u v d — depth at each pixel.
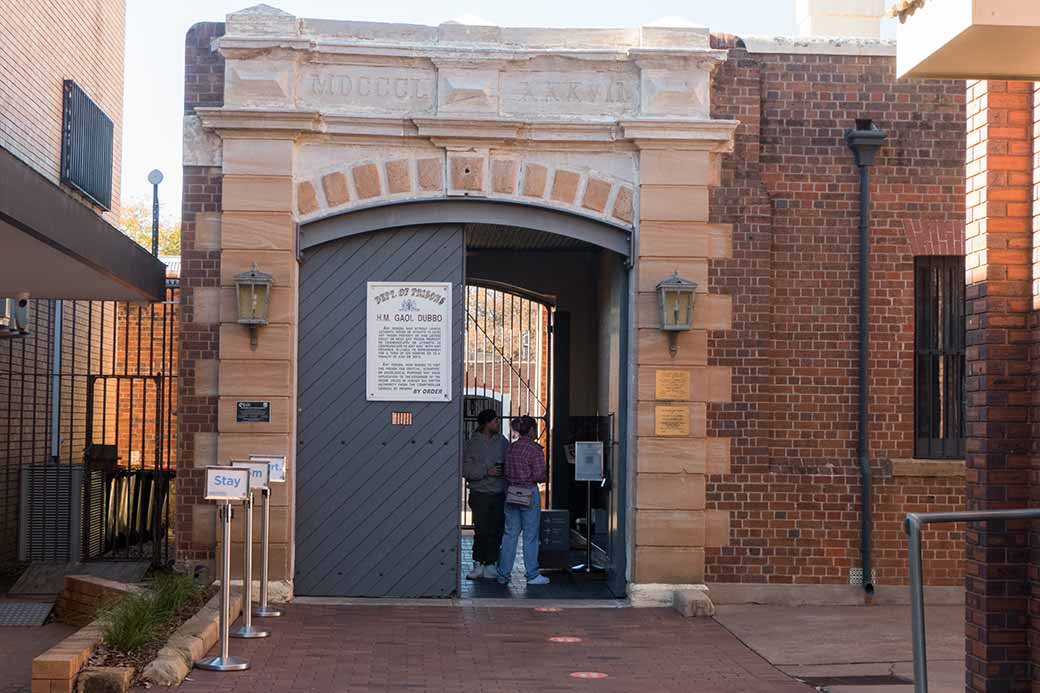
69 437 18.67
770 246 13.19
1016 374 7.78
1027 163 7.87
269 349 12.66
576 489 17.47
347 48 12.81
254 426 12.62
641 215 12.98
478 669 9.66
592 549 16.58
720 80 13.23
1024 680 7.66
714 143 13.01
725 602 13.01
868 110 13.42
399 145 12.96
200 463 12.76
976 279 8.01
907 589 13.14
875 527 13.19
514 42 13.05
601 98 13.10
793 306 13.29
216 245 12.80
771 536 13.07
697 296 12.98
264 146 12.73
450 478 13.05
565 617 12.17
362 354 13.05
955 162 13.44
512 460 14.22
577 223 13.19
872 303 13.35
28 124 15.46
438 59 12.87
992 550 7.71
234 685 8.90
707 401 13.01
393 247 13.10
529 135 12.95
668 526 12.88
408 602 12.80
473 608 12.56
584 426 16.39
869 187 13.37
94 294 13.06
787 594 13.05
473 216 13.05
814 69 13.40
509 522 14.24
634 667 9.89
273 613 11.72
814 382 13.27
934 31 6.60
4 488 15.71
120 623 9.52
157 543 14.32
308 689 8.82
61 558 14.67
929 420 13.45
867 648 10.78
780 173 13.31
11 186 8.44
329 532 12.96
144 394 15.94
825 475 13.15
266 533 11.63
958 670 9.89
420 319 13.09
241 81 12.70
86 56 18.62
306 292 13.02
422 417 13.07
